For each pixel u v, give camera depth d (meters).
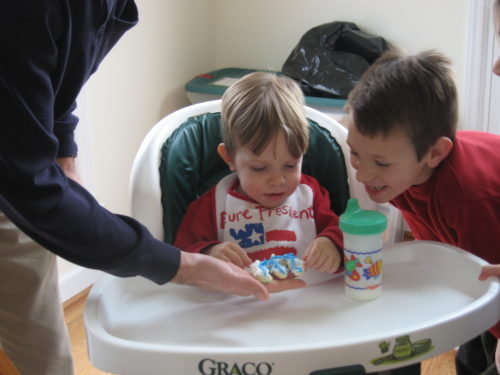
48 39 0.74
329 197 1.19
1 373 0.84
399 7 2.24
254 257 1.10
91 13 0.82
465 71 2.20
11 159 0.73
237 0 2.49
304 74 2.21
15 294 1.18
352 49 2.24
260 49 2.51
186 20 2.36
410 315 0.93
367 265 0.96
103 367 0.82
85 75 0.85
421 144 0.99
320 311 0.95
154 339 0.90
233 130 1.07
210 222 1.13
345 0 2.31
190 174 1.17
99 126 2.01
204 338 0.90
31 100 0.73
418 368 0.94
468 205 1.00
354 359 0.78
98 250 0.82
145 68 2.19
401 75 0.99
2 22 0.70
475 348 1.31
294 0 2.39
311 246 1.05
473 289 0.98
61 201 0.77
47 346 1.25
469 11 2.11
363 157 1.01
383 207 1.94
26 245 1.15
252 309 0.97
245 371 0.77
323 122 1.20
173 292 1.02
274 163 1.05
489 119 2.22
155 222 1.07
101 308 0.93
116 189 2.15
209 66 2.58
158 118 2.30
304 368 0.77
